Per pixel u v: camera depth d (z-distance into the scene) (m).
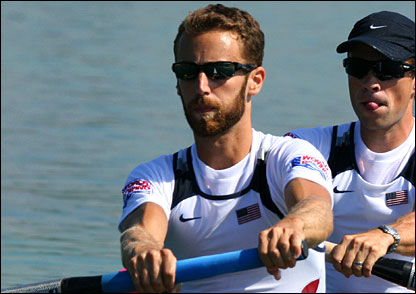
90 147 48.62
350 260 17.42
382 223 22.11
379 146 21.84
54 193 40.22
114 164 45.38
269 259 14.76
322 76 69.06
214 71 17.14
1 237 33.94
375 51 21.31
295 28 92.19
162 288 15.14
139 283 15.19
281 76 68.69
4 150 47.88
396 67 21.20
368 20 21.70
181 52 17.42
